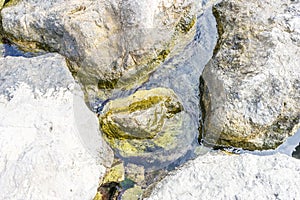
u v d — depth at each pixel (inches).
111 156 86.3
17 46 96.8
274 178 76.7
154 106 90.0
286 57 89.3
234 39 94.4
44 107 82.8
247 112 85.5
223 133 86.7
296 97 87.4
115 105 90.4
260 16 95.4
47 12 92.4
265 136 87.9
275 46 89.9
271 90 86.4
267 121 85.4
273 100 86.0
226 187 75.9
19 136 78.6
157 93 92.4
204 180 77.4
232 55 92.2
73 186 77.5
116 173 85.7
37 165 76.5
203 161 81.0
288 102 86.8
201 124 90.8
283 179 76.5
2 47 96.7
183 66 95.7
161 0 92.4
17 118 80.5
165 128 89.0
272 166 78.5
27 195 74.8
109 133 88.4
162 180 80.1
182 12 95.8
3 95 83.5
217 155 83.1
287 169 78.0
